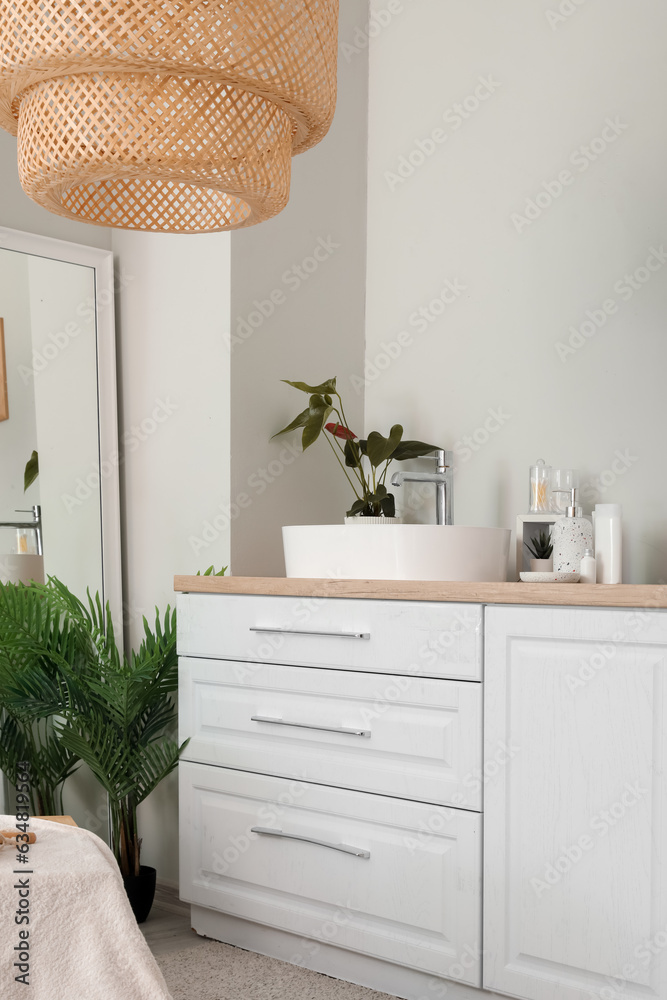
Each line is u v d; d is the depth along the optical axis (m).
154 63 1.06
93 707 2.22
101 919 1.02
